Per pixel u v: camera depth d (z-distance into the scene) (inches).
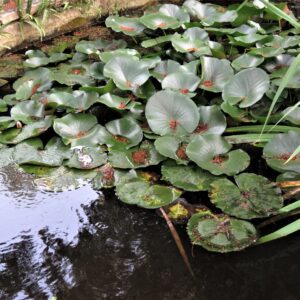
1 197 74.5
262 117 84.0
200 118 84.4
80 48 113.3
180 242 65.7
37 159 80.0
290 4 140.3
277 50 98.6
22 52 123.2
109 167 78.2
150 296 58.7
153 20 114.3
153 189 73.3
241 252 63.9
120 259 64.1
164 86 91.1
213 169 74.0
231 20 114.6
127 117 87.9
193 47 105.0
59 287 60.2
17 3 119.4
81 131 83.8
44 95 97.9
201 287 59.7
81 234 68.4
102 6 138.0
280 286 59.4
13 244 66.7
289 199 71.4
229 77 92.7
